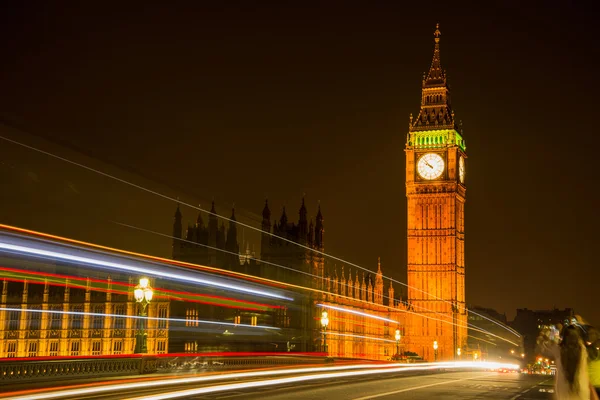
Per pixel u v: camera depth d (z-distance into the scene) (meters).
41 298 96.62
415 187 169.75
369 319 146.88
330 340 123.56
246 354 63.31
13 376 32.81
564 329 19.61
